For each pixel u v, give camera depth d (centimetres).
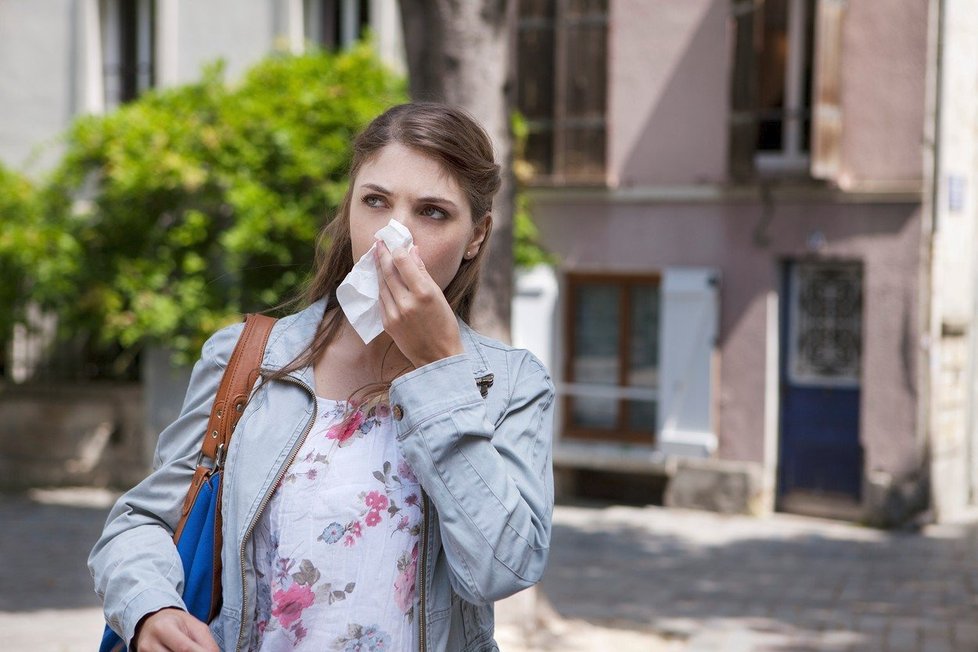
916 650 696
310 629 183
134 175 1262
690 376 1205
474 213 192
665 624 748
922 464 1143
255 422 192
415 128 185
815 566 959
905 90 1124
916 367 1127
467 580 174
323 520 185
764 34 1176
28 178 1396
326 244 214
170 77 1379
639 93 1252
